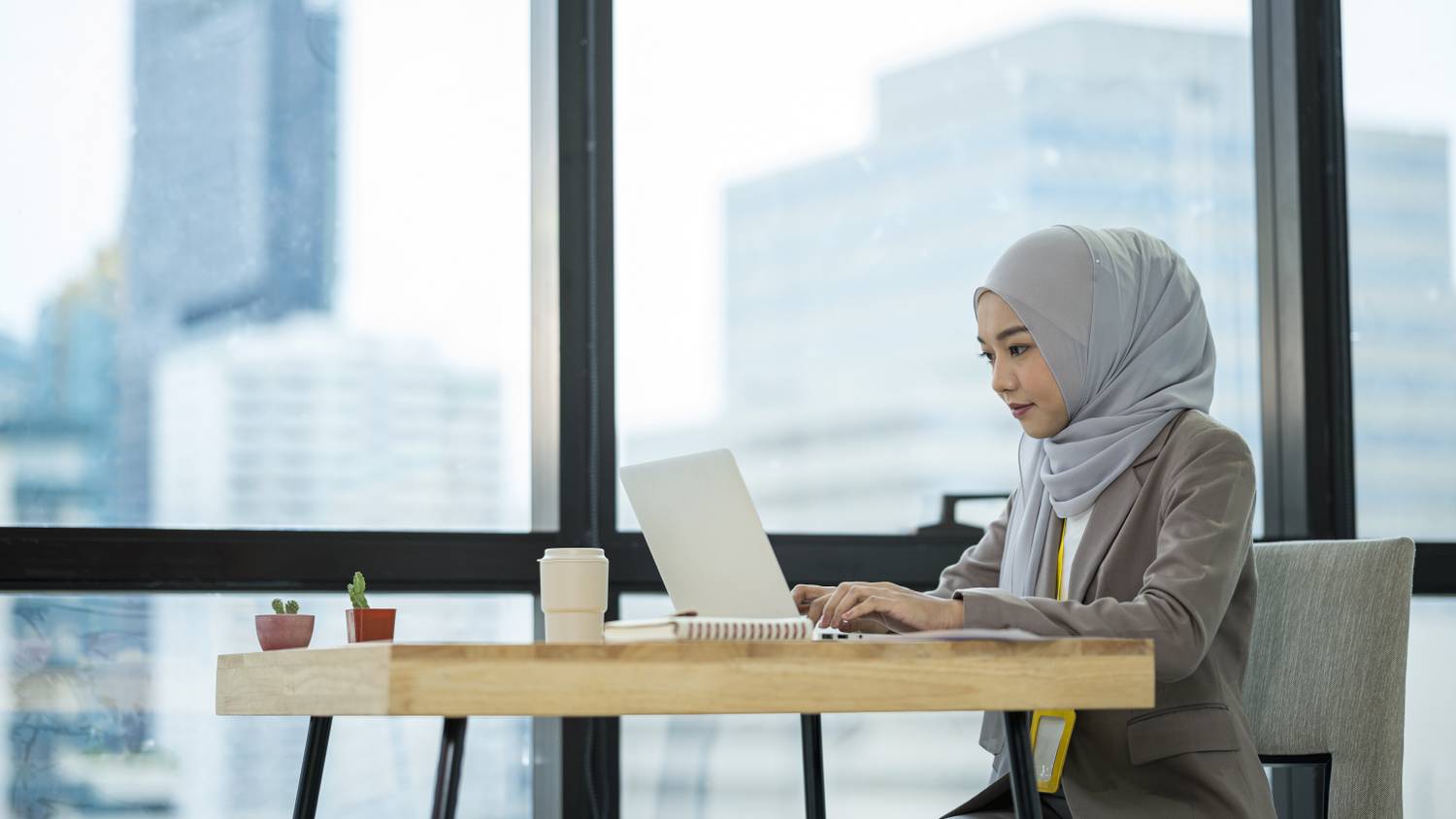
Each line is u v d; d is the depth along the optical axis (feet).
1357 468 9.99
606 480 8.80
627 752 8.82
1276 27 10.06
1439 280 10.19
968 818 5.75
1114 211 9.79
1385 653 6.28
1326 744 6.34
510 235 8.99
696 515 5.32
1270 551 6.78
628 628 4.41
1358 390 10.01
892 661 4.24
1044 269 6.46
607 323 8.89
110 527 8.18
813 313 9.30
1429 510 10.10
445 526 8.75
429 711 3.84
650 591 8.80
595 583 5.08
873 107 9.48
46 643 8.11
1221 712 5.78
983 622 5.12
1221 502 5.80
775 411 9.21
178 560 8.15
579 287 8.86
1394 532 10.03
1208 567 5.57
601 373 8.86
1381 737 6.24
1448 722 9.92
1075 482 6.33
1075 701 4.42
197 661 8.31
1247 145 10.04
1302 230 9.89
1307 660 6.45
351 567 8.38
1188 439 6.08
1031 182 9.67
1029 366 6.49
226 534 8.24
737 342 9.18
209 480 8.45
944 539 9.26
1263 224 10.03
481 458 8.84
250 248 8.61
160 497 8.37
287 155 8.70
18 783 8.04
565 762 8.63
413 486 8.72
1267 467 9.96
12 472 8.16
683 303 9.11
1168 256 6.69
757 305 9.23
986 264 9.57
